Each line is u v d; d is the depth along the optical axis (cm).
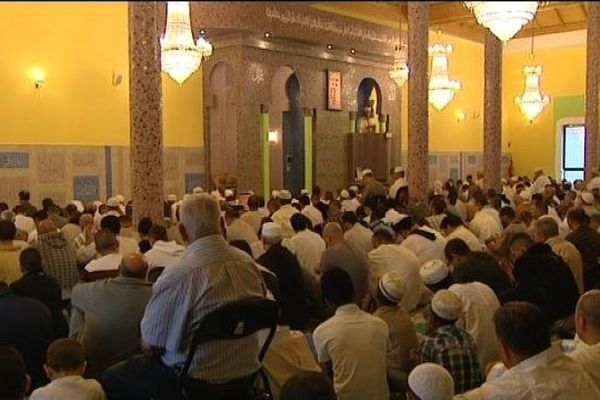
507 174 1917
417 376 252
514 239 527
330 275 346
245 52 1246
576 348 279
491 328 360
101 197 1137
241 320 243
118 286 345
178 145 1262
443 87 1334
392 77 1330
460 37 1723
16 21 1003
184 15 871
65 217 802
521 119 1903
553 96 1836
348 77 1485
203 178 1309
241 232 653
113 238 457
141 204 605
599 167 1263
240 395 257
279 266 502
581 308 271
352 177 1486
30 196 1035
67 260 529
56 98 1066
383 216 812
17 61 1012
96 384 275
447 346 309
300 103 1378
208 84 1293
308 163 1423
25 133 1027
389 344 368
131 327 341
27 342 350
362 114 1575
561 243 534
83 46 1101
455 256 494
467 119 1864
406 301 562
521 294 387
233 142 1266
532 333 222
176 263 250
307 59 1380
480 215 771
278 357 326
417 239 627
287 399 223
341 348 329
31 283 409
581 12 1481
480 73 1900
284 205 874
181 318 242
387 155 1521
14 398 243
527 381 221
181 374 244
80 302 346
